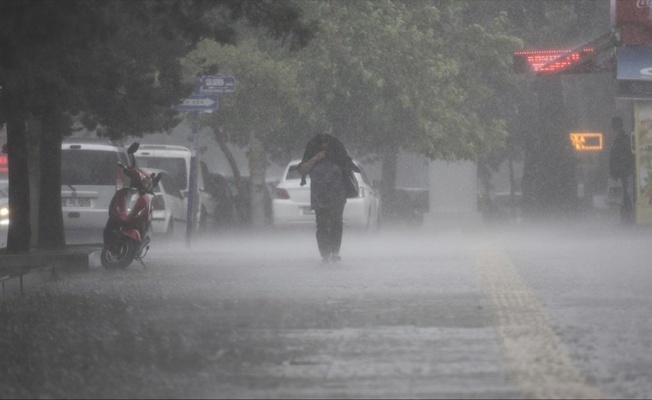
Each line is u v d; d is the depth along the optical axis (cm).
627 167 6341
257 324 2355
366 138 8756
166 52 4531
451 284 3200
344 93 8394
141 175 4272
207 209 7262
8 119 4150
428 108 8575
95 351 2052
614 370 1741
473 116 9300
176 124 5366
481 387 1616
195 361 1902
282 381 1697
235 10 3303
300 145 9000
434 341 2058
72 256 4112
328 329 2248
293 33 3300
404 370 1764
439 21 9181
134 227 4203
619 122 6391
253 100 8338
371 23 8350
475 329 2212
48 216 4906
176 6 3425
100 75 3669
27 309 2788
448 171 7831
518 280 3291
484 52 9238
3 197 6281
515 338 2084
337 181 4231
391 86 8506
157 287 3338
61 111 4006
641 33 6019
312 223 6900
